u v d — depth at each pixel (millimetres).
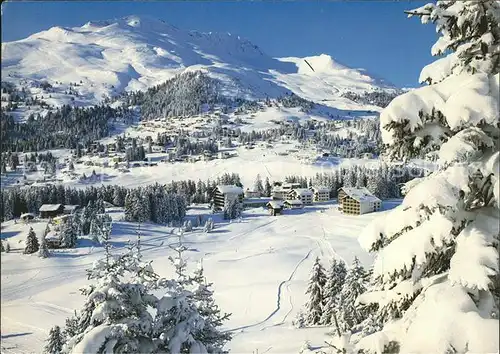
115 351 8469
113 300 8781
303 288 46594
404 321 4926
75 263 57719
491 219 4676
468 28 5059
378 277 5473
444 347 4035
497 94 4547
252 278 50562
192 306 9258
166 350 8766
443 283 4672
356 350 5090
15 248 60938
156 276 9695
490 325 3988
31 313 41719
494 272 4180
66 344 8695
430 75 5348
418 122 4676
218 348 10305
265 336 30312
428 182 4664
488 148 4855
